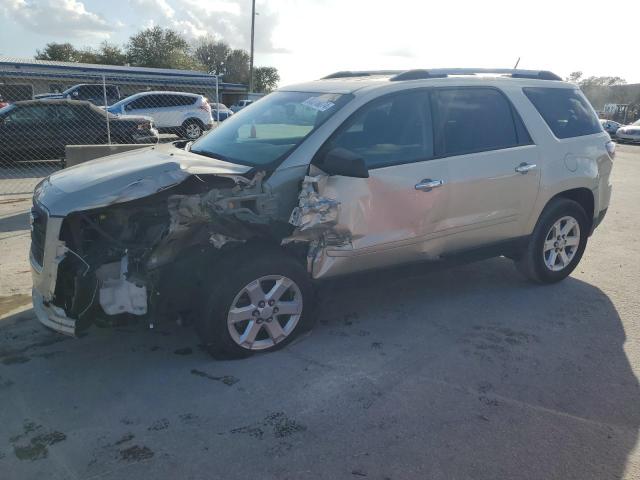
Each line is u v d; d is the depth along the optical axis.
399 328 4.31
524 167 4.67
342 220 3.79
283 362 3.74
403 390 3.41
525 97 4.91
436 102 4.34
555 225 5.12
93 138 13.75
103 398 3.29
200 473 2.66
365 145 3.98
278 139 4.07
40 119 13.27
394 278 4.32
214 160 3.92
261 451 2.82
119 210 3.50
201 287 3.59
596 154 5.27
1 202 8.75
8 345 3.94
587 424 3.10
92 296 3.31
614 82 66.88
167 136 16.92
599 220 5.52
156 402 3.25
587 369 3.71
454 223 4.38
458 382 3.51
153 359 3.77
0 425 3.01
